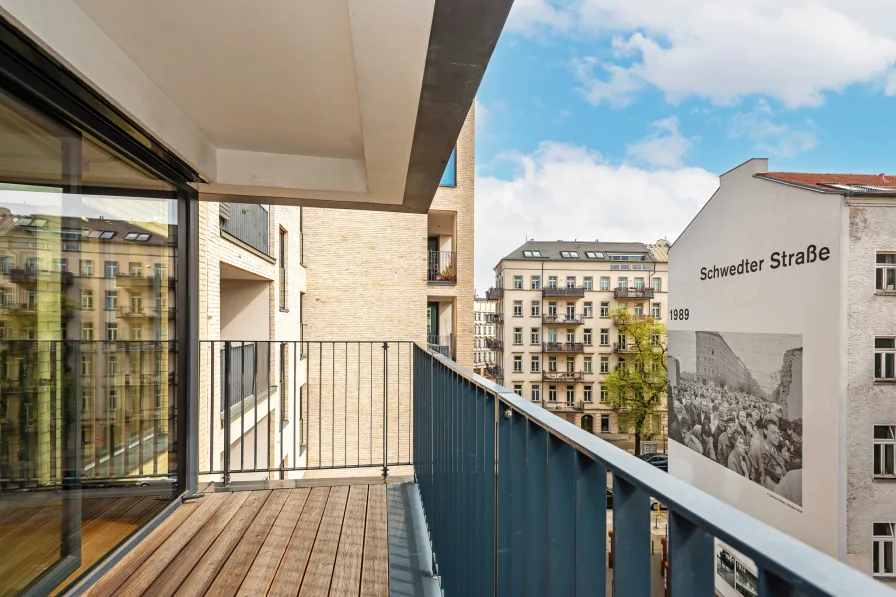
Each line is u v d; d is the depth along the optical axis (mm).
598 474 705
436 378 2457
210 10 1745
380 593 2043
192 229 3107
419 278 12680
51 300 1837
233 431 6383
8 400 1617
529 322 40000
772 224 13203
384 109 2131
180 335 2990
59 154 1883
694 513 411
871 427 11242
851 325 11383
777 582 338
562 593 804
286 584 2096
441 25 1526
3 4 1354
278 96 2445
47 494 1808
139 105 2166
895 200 11148
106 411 2225
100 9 1729
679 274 17828
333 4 1709
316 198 3664
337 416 12078
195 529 2643
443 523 2135
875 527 11023
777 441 12844
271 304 8648
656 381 30094
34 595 1725
